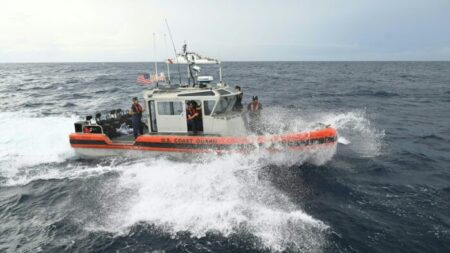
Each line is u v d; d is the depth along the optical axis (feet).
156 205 24.72
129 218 23.31
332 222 22.54
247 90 109.81
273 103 78.23
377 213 23.89
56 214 24.89
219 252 19.58
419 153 37.88
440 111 68.13
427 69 316.81
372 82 147.95
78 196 27.37
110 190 27.86
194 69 35.01
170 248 20.11
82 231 22.30
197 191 26.63
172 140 32.42
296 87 122.01
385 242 20.38
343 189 27.73
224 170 30.55
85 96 95.30
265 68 340.80
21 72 289.74
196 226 21.99
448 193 27.07
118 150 34.76
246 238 20.63
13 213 25.39
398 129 50.60
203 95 31.91
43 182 30.63
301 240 20.45
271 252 19.36
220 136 31.68
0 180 31.40
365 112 66.18
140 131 35.17
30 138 43.91
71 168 33.88
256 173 30.04
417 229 21.74
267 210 23.81
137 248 20.25
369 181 29.58
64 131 47.29
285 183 28.40
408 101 83.51
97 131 36.01
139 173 30.78
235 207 24.14
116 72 262.26
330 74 221.46
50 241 21.49
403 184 29.01
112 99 87.10
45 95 98.99
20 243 21.52
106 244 20.74
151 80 35.24
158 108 33.58
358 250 19.61
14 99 88.58
